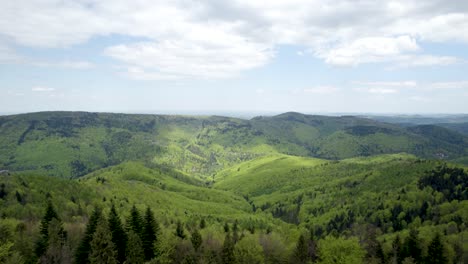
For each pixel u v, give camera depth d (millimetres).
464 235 164875
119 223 112688
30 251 108438
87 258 104625
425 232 188625
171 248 117375
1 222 123625
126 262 105125
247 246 123125
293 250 127312
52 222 115562
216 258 119062
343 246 119188
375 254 134000
